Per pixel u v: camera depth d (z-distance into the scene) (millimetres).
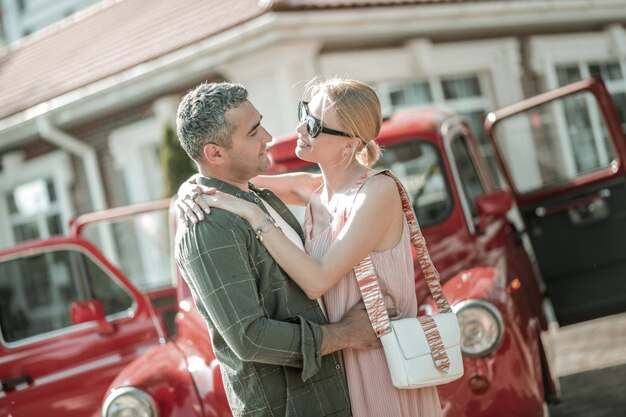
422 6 9539
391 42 9938
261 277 2697
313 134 2916
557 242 5969
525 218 6051
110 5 14055
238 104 2744
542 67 11648
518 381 3961
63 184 11461
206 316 2762
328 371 2771
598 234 5871
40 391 4656
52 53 13258
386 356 2766
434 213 5031
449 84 10695
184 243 2682
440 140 5094
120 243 6023
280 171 4961
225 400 3811
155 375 3998
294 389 2711
